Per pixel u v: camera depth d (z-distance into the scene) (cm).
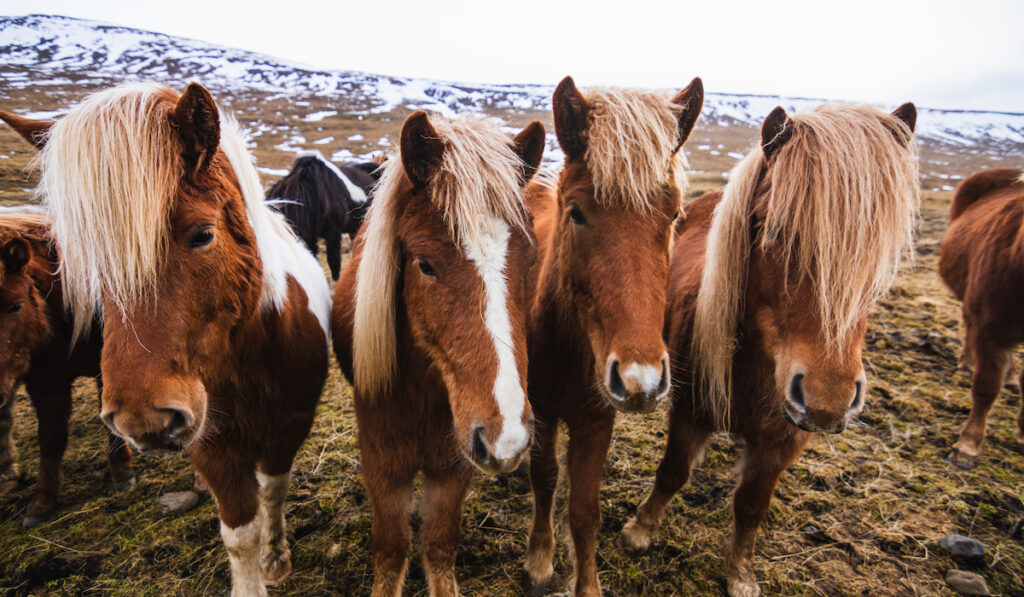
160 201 133
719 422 231
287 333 204
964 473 322
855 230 162
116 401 136
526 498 301
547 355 227
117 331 138
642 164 169
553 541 252
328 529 272
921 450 343
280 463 228
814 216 167
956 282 435
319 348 240
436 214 154
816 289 172
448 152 153
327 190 627
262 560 242
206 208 146
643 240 176
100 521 278
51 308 278
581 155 188
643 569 253
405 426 189
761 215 194
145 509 286
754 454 231
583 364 210
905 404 391
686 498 300
